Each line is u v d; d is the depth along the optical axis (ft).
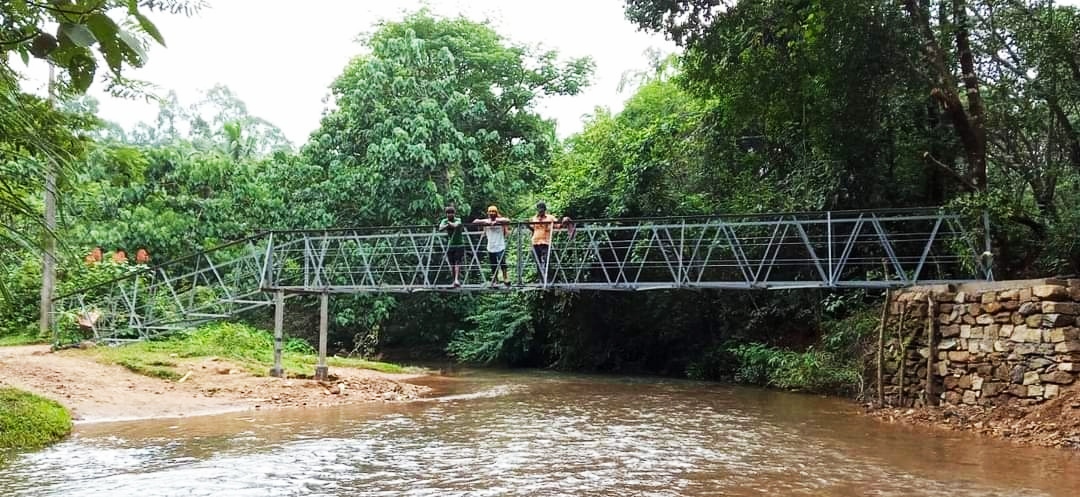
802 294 62.39
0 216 10.99
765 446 31.35
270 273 52.34
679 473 25.89
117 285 65.87
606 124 80.79
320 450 29.25
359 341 85.10
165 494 21.74
